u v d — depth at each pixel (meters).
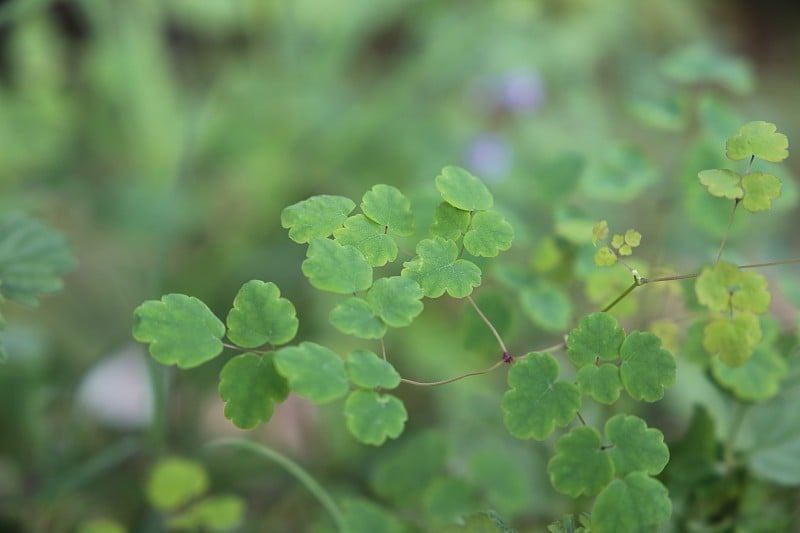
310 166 0.90
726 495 0.39
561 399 0.31
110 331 0.70
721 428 0.52
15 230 0.39
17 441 0.52
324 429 0.58
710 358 0.38
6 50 0.98
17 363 0.53
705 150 0.42
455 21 1.05
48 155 0.89
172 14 1.01
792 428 0.39
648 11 1.19
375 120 0.94
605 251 0.33
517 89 1.01
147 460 0.56
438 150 0.93
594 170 0.43
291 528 0.52
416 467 0.43
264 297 0.31
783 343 0.39
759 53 1.37
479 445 0.50
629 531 0.31
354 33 1.03
